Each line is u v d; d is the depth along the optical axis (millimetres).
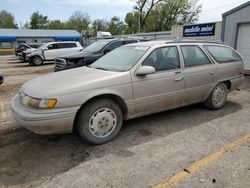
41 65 18422
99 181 2834
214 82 5074
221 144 3697
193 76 4648
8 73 13680
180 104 4637
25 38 48500
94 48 9805
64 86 3414
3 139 4027
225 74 5262
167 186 2715
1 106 6148
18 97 3938
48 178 2918
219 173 2941
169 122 4645
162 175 2922
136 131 4234
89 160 3305
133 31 44031
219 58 5230
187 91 4617
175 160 3252
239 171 2975
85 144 3781
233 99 6348
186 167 3080
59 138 4008
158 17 41594
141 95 4004
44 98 3246
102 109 3682
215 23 13258
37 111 3244
